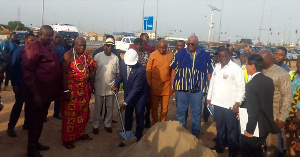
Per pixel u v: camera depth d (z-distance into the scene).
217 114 4.82
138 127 5.24
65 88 4.61
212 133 6.26
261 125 3.65
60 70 4.38
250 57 3.74
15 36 7.93
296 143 3.87
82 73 4.75
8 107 7.33
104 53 5.56
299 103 4.34
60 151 4.86
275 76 4.03
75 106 4.82
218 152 5.07
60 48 6.34
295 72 4.48
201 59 5.29
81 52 4.72
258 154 3.93
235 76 4.58
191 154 4.05
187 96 5.46
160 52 5.65
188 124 6.86
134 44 6.45
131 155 4.14
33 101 4.15
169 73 5.72
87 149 5.00
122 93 9.52
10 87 9.86
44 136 5.46
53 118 6.58
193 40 5.16
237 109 4.54
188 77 5.28
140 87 5.02
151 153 4.06
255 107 3.60
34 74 4.08
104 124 5.96
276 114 4.10
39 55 4.05
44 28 4.10
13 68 4.77
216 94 4.79
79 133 5.07
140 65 5.04
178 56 5.36
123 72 5.09
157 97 5.77
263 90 3.60
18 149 4.79
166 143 4.12
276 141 4.33
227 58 4.63
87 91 5.02
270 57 4.12
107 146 5.16
